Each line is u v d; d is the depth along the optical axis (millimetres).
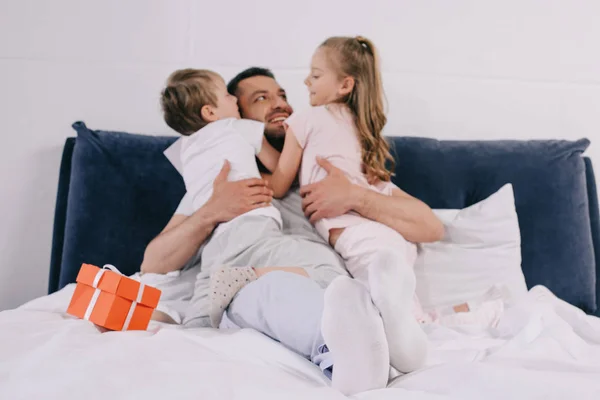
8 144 2299
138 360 1132
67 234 2074
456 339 1545
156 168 2148
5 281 2270
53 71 2326
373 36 2451
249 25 2391
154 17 2373
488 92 2504
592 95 2555
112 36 2354
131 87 2342
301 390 1023
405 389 1095
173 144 2188
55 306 1721
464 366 1121
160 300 1978
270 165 2184
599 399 956
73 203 2090
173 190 2139
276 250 1987
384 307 1172
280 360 1287
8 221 2285
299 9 2410
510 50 2523
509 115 2512
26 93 2312
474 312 1856
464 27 2504
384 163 2229
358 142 2234
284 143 2215
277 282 1467
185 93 2291
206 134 2199
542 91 2529
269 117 2277
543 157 2275
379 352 1150
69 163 2213
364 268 2043
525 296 1938
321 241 2107
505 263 2107
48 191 2307
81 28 2346
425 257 2115
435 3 2492
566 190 2246
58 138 2318
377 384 1155
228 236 2025
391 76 2453
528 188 2232
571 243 2205
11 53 2312
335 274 1952
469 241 2131
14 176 2295
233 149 2154
